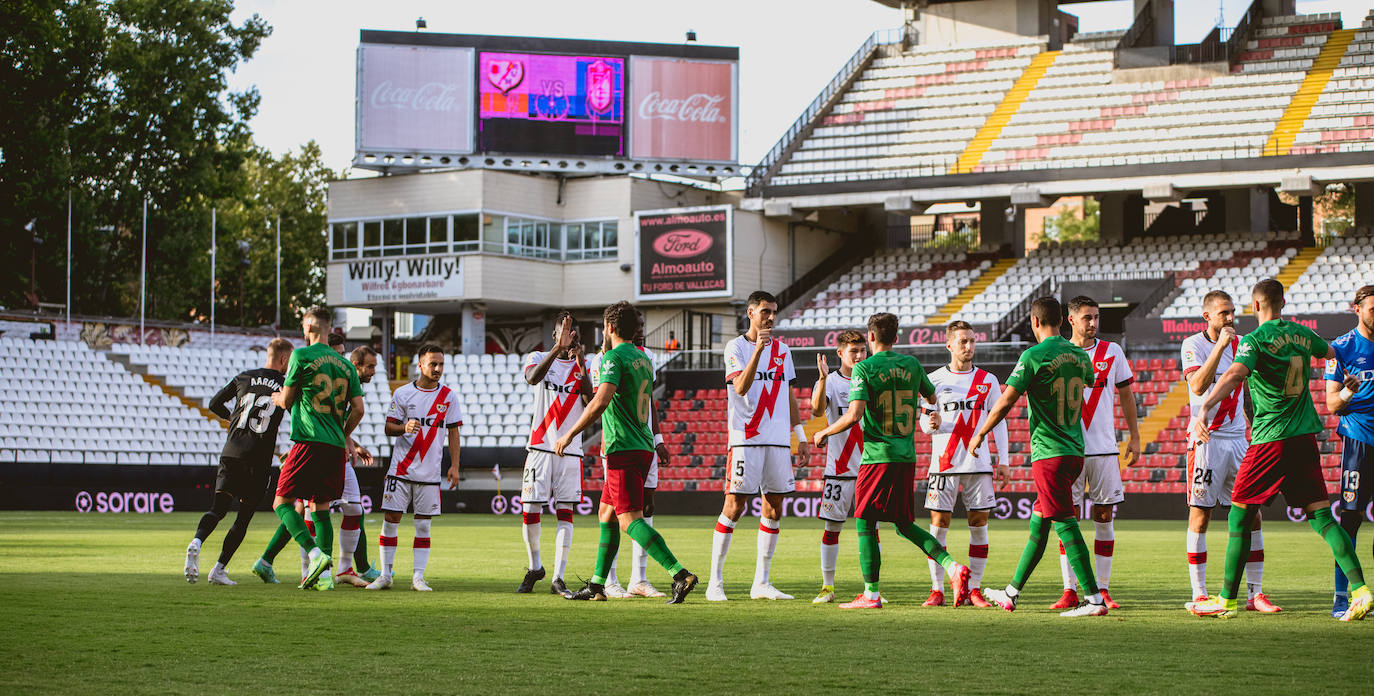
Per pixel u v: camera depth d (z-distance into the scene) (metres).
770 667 6.59
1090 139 39.81
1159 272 37.47
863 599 9.43
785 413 10.24
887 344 9.54
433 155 39.53
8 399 32.06
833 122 43.56
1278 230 40.50
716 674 6.38
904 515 9.51
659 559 9.53
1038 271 39.38
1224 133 38.25
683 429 34.53
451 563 14.23
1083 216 69.75
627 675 6.35
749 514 30.39
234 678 6.25
